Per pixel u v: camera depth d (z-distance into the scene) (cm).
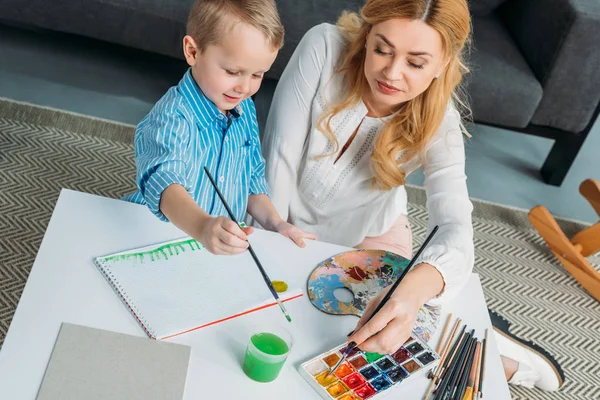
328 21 238
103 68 264
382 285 122
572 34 234
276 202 156
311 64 149
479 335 120
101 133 234
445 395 104
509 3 272
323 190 157
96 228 117
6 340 95
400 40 127
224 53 117
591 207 267
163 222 122
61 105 240
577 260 228
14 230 189
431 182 142
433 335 116
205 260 116
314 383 101
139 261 112
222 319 107
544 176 276
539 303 216
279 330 103
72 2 231
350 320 114
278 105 153
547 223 235
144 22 234
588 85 244
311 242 129
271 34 117
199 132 127
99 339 98
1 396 88
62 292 104
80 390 91
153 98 257
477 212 248
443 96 140
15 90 240
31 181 207
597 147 308
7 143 218
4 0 233
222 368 100
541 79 246
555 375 182
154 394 93
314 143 151
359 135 149
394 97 135
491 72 243
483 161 277
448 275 120
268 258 122
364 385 102
